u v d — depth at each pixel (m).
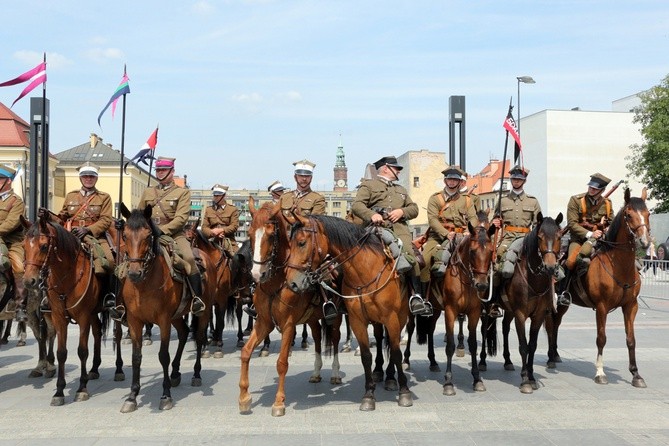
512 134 12.52
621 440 7.19
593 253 10.27
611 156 63.94
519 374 10.85
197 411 8.49
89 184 10.20
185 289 9.26
